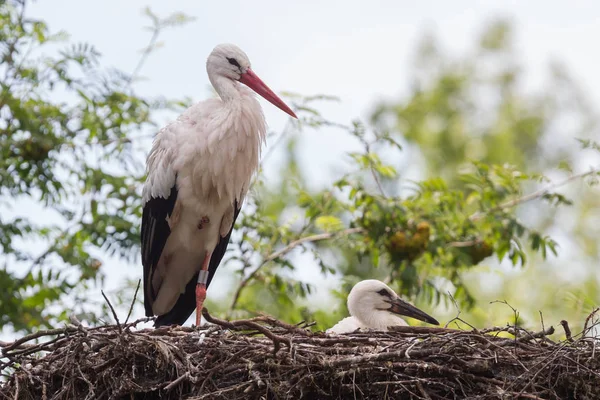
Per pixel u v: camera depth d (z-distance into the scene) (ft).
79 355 32.91
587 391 31.89
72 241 53.01
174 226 42.34
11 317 51.29
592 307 46.62
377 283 45.03
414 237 49.60
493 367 32.83
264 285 53.01
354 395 31.86
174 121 42.65
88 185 52.47
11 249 52.90
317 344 33.63
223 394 31.99
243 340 33.81
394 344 33.04
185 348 33.55
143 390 32.40
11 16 53.67
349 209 51.60
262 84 43.75
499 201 52.13
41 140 51.72
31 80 53.47
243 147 41.93
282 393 31.94
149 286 43.39
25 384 33.32
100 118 53.98
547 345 33.32
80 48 53.88
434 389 32.60
